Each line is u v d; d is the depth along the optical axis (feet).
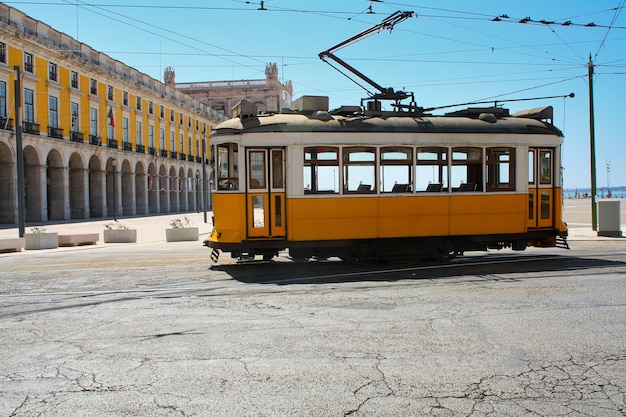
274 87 297.53
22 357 18.38
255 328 21.79
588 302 26.27
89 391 15.33
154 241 71.51
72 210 155.33
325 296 28.09
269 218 37.50
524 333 20.90
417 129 39.17
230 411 13.96
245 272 37.27
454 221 39.78
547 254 47.03
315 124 37.88
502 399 14.69
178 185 225.35
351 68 46.24
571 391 15.24
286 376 16.42
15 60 126.11
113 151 170.81
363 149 38.32
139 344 19.76
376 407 14.16
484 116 41.37
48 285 32.65
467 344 19.54
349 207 38.09
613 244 56.75
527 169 41.39
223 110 302.45
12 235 83.82
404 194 38.88
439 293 28.68
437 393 15.10
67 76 147.74
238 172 37.35
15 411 13.99
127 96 183.01
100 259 47.03
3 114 122.52
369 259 39.37
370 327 21.84
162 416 13.67
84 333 21.33
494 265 39.34
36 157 134.10
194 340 20.18
